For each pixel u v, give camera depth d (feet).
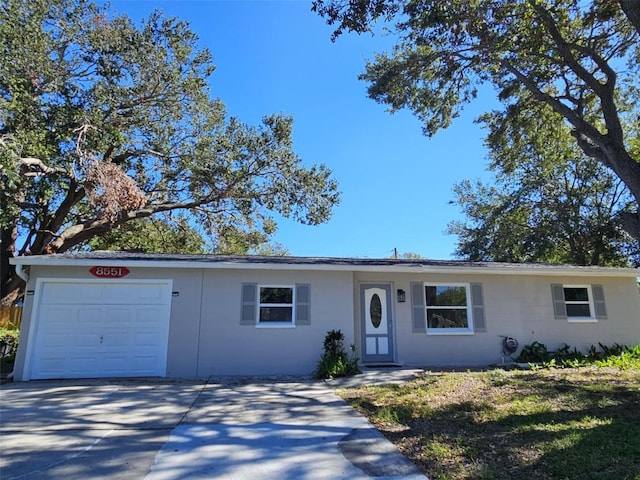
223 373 35.40
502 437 17.20
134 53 60.18
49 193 59.36
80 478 13.83
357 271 39.47
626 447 15.30
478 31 36.52
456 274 42.68
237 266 35.96
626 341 44.34
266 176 71.36
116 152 67.56
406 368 37.96
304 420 20.88
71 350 34.12
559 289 44.16
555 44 39.83
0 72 48.24
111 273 35.47
